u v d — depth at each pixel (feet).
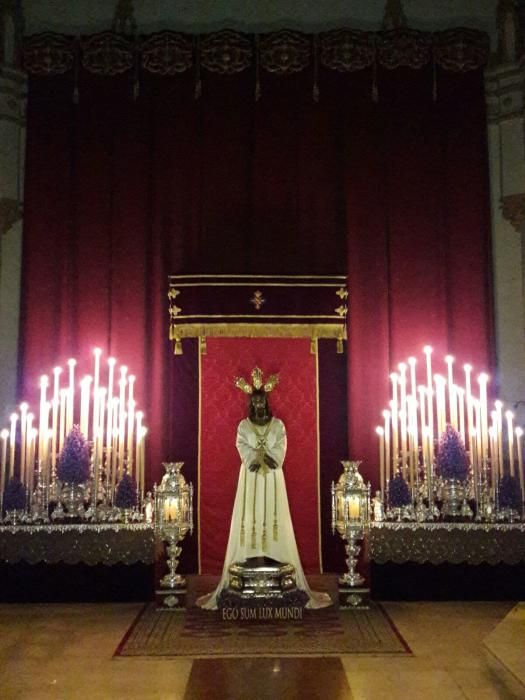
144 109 37.68
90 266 36.76
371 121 37.73
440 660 25.11
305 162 37.47
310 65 38.09
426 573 33.60
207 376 35.55
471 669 24.22
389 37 38.14
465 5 39.32
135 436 35.47
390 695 21.99
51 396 36.06
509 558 32.58
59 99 37.63
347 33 38.04
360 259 36.91
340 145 37.65
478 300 36.88
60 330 36.40
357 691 22.30
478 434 33.76
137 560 32.65
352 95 37.88
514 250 37.93
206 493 34.96
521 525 32.45
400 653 25.82
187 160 37.37
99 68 37.73
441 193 37.45
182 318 35.40
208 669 24.29
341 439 35.45
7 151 37.88
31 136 37.35
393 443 35.22
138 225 36.99
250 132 37.68
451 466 32.55
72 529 32.35
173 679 23.39
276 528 32.09
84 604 32.89
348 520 32.48
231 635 28.09
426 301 36.86
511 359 37.29
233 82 37.93
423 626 29.30
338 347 35.70
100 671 24.13
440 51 38.17
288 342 35.86
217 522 34.83
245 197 37.24
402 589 33.58
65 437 33.32
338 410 35.60
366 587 33.22
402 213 37.32
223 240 36.94
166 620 30.25
